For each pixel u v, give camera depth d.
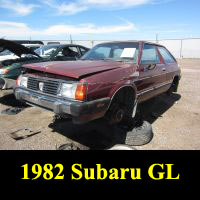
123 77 3.26
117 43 4.30
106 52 4.22
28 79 3.35
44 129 3.86
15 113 4.60
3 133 3.65
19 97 3.43
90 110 2.73
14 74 4.82
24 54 5.56
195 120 4.64
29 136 3.58
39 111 4.80
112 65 3.40
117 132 3.48
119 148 2.91
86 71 2.90
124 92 3.52
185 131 4.04
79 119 2.71
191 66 16.55
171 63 5.32
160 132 3.96
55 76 3.04
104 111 2.96
